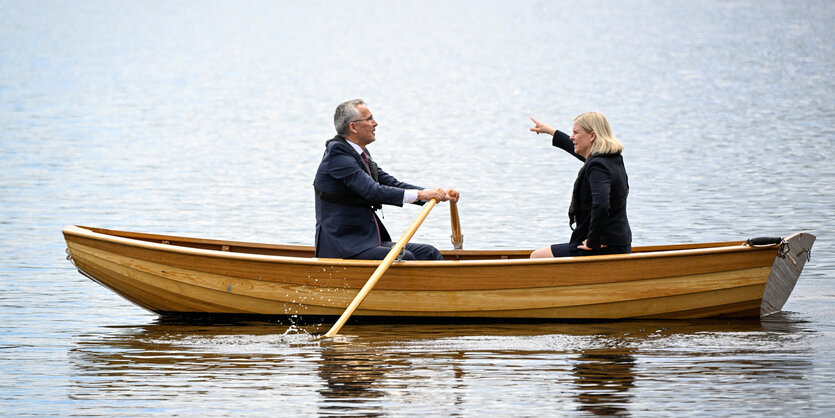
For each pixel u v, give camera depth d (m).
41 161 40.31
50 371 13.41
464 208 29.62
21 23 173.50
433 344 14.77
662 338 15.00
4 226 26.25
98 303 17.89
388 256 15.67
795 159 38.09
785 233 24.58
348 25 187.38
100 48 126.31
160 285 16.67
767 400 11.92
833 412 11.49
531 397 12.12
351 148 16.53
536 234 25.48
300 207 30.50
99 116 59.81
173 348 14.62
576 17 187.62
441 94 77.19
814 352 14.05
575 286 16.09
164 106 67.81
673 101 64.69
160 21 194.38
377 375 13.12
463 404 11.89
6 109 61.69
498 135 51.09
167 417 11.55
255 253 18.25
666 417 11.38
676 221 26.62
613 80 81.88
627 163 38.62
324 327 16.12
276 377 13.05
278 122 59.12
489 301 16.17
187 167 39.81
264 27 182.75
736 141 44.47
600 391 12.33
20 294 18.48
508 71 95.62
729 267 16.19
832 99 61.38
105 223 27.36
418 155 43.47
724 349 14.27
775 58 95.06
